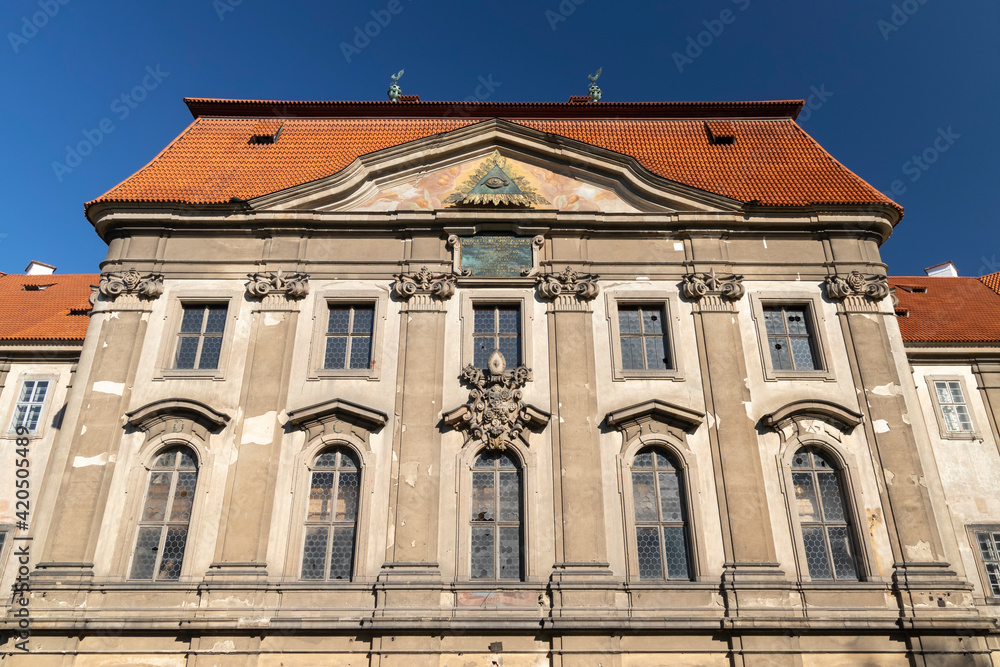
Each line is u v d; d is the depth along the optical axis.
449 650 15.48
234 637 15.56
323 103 24.39
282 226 20.14
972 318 23.94
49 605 15.76
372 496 17.06
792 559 16.59
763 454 17.64
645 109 24.42
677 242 20.28
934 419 21.27
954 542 16.77
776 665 15.37
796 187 21.23
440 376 18.39
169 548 16.73
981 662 15.52
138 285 19.22
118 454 17.45
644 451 17.83
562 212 20.23
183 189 20.81
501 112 24.36
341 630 15.59
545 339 18.98
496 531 16.95
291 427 17.77
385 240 20.28
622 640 15.63
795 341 19.30
